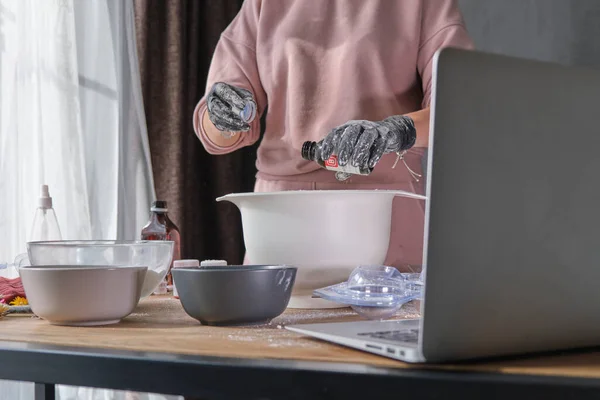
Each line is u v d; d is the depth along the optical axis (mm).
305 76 1598
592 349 615
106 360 604
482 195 514
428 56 1540
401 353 544
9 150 1830
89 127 2184
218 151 1588
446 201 502
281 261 978
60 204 1980
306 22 1620
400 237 1547
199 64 2826
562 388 474
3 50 1836
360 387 512
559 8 2521
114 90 2248
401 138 1074
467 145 504
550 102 536
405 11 1551
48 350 638
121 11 2344
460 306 521
